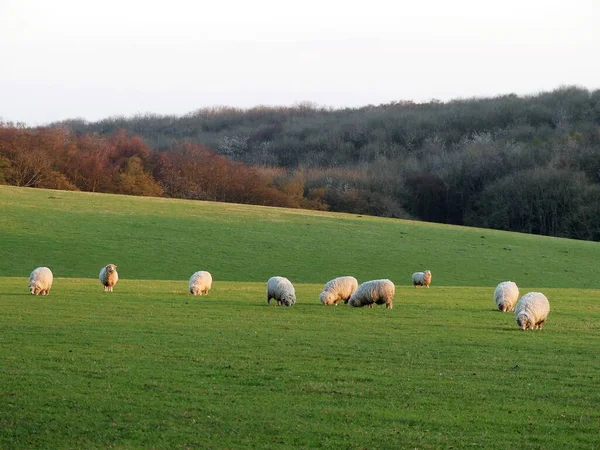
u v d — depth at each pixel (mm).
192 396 16391
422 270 65062
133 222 74750
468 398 16484
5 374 17844
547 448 13508
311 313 28703
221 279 58156
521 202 116438
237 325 25344
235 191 121500
